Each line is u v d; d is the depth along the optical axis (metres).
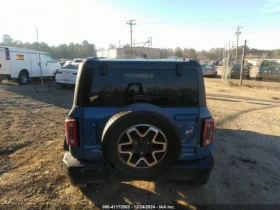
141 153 2.45
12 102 8.68
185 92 2.76
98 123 2.66
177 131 2.43
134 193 3.25
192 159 2.82
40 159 4.12
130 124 2.38
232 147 5.07
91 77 2.68
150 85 2.74
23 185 3.29
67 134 2.67
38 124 6.09
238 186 3.55
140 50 45.56
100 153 2.71
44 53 15.29
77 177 2.69
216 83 18.67
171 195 3.24
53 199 3.04
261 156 4.68
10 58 12.86
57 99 9.65
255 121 7.32
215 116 7.69
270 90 14.93
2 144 4.66
